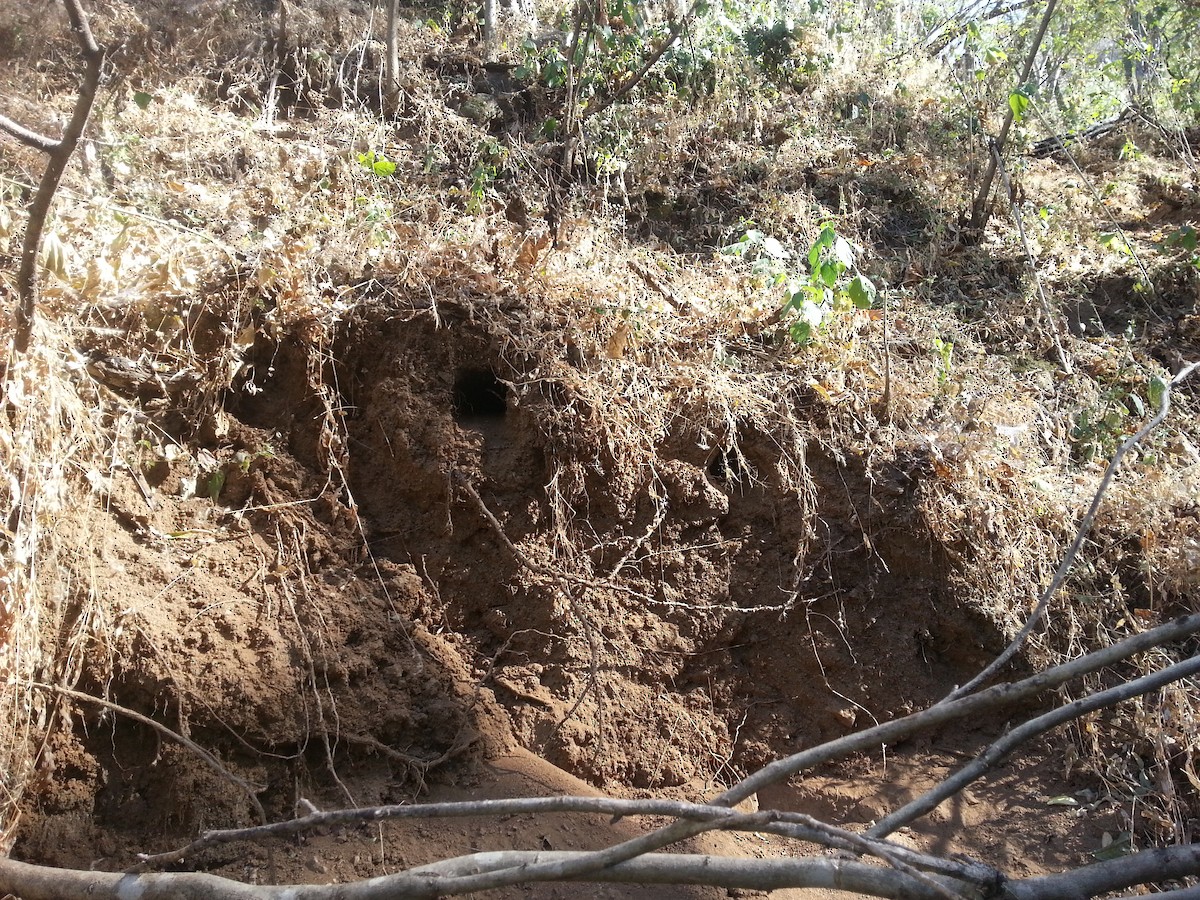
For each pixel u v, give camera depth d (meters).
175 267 3.59
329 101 5.85
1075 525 3.86
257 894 2.25
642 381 3.92
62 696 2.92
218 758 3.01
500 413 3.94
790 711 3.72
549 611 3.63
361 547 3.61
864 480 3.84
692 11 5.73
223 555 3.39
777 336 4.17
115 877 2.38
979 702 2.32
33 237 2.71
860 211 5.45
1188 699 3.50
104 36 5.36
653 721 3.58
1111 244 5.27
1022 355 4.62
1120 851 3.27
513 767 3.30
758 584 3.80
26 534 2.83
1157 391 4.05
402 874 2.21
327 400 3.72
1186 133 6.76
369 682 3.29
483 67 6.23
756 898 3.07
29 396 2.91
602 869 2.14
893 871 2.15
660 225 5.32
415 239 4.16
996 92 6.46
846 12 7.72
